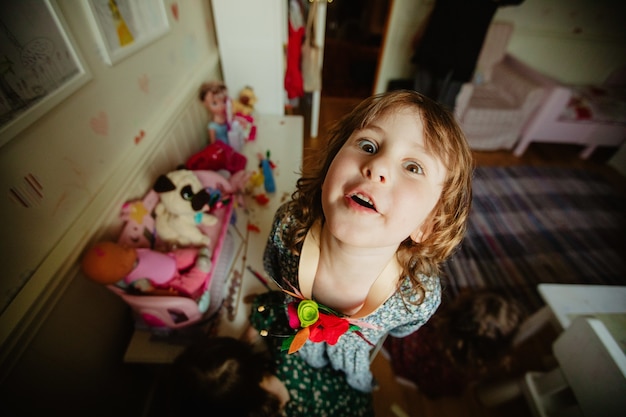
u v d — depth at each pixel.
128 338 0.80
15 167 0.46
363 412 0.67
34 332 0.50
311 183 0.51
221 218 0.84
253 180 1.05
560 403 0.82
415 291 0.45
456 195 0.40
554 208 1.96
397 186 0.33
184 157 1.10
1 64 0.42
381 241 0.35
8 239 0.46
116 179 0.70
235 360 0.53
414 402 1.03
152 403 0.90
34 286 0.49
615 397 0.58
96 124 0.64
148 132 0.84
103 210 0.64
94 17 0.60
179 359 0.55
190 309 0.62
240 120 1.22
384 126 0.36
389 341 1.07
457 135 0.37
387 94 0.39
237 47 1.33
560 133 2.30
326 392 0.67
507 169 2.27
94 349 0.67
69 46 0.54
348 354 0.59
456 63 1.91
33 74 0.47
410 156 0.34
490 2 1.73
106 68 0.66
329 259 0.45
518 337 1.05
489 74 2.50
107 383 0.73
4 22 0.42
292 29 1.67
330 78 3.27
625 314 0.84
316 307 0.42
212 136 1.16
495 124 2.24
